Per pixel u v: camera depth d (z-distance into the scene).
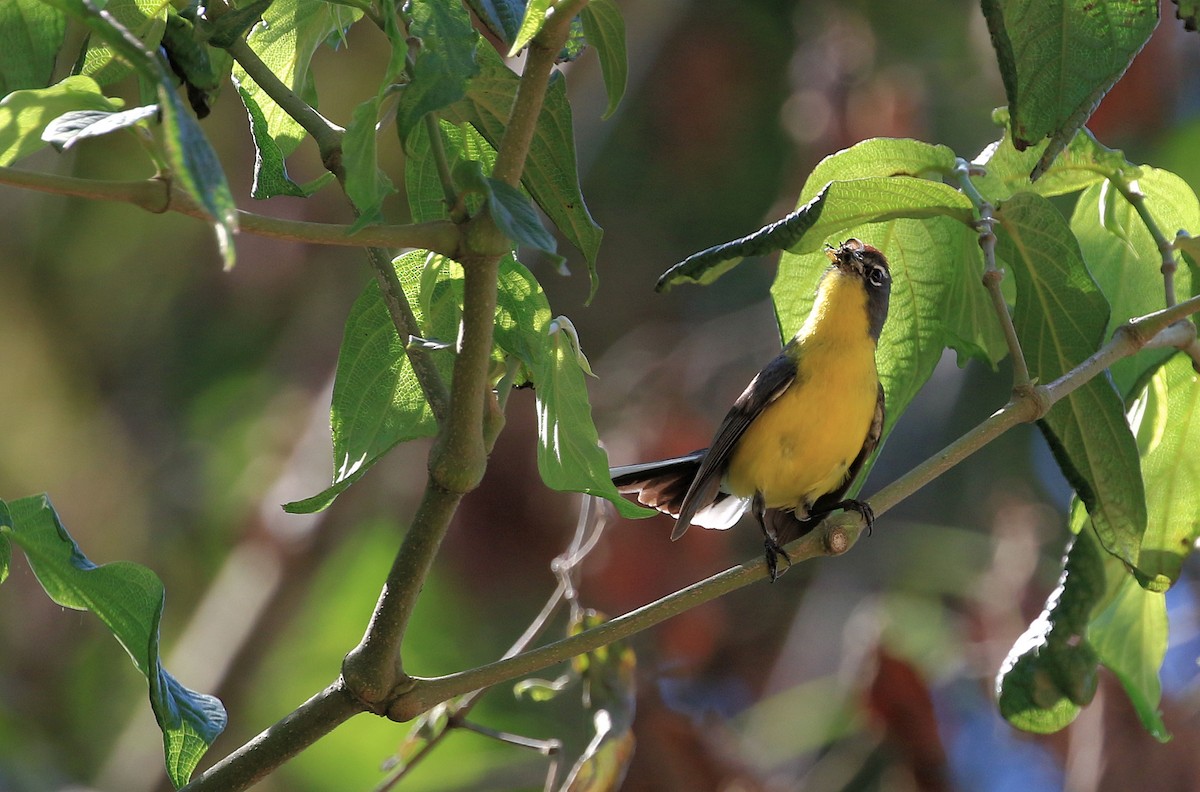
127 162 16.56
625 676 7.47
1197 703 11.82
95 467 16.83
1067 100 4.66
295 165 15.88
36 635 15.58
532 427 14.26
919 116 15.52
